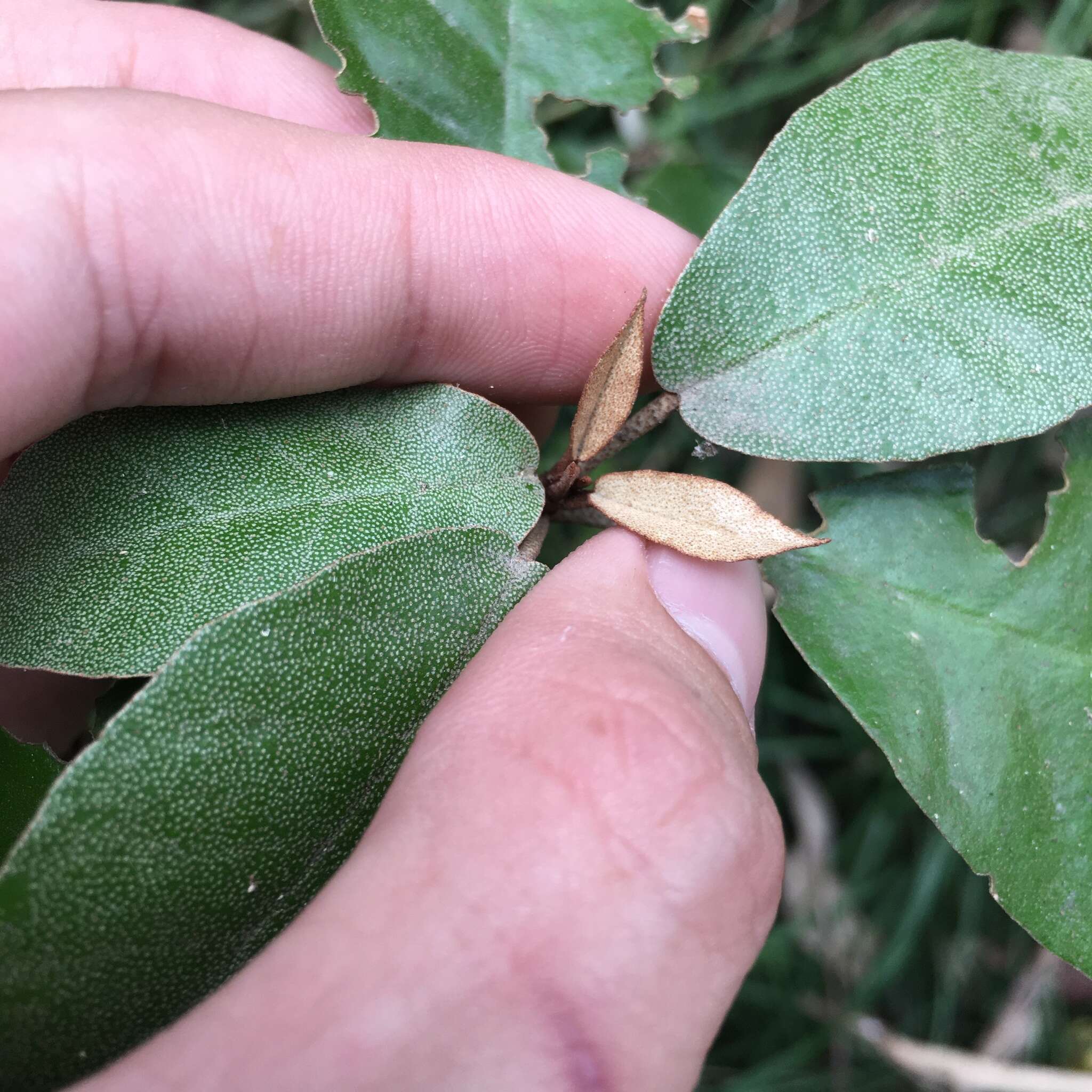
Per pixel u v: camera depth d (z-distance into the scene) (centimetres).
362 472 7
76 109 7
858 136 7
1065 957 7
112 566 7
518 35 8
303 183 7
